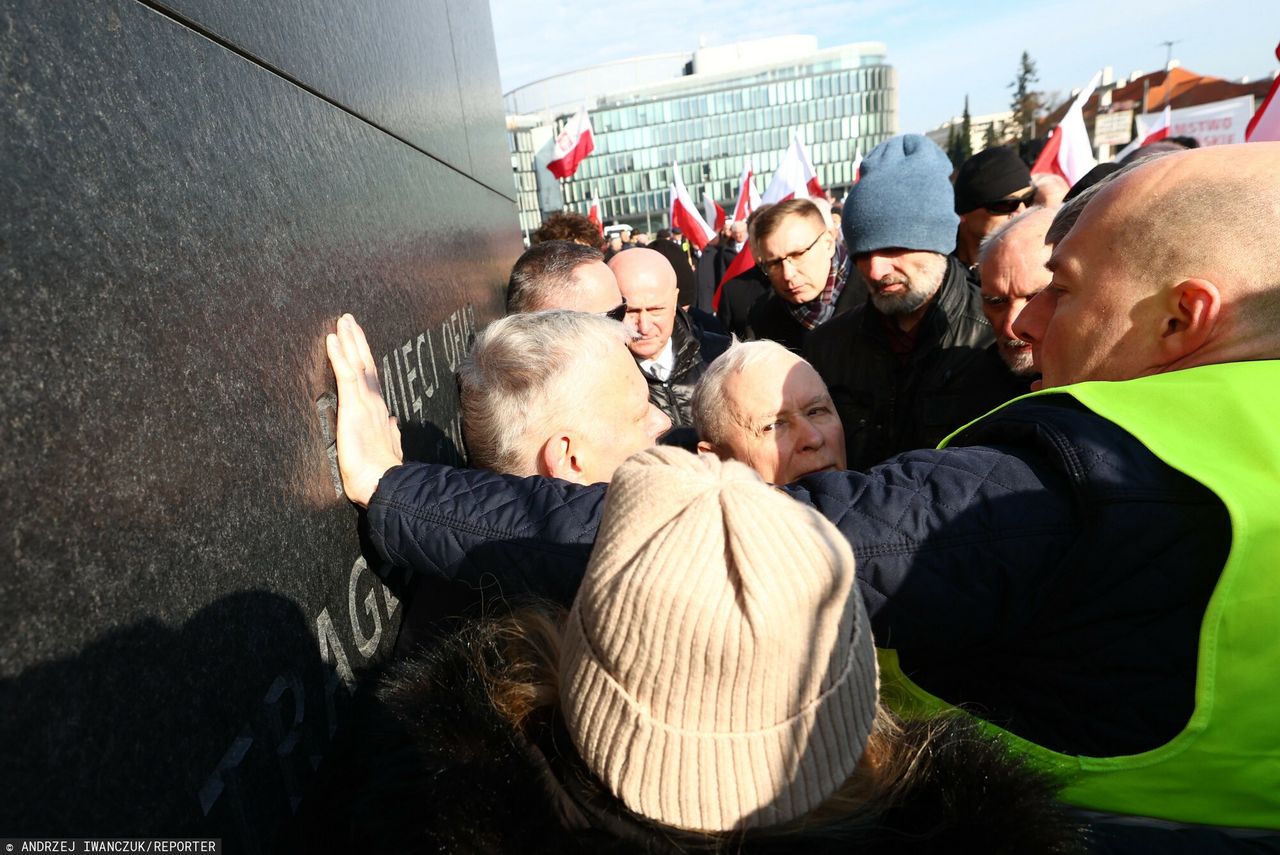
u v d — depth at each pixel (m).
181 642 0.65
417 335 1.71
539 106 71.38
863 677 0.68
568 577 1.13
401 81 1.89
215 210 0.83
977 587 0.91
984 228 3.58
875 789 0.72
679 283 5.77
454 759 0.75
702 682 0.60
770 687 0.60
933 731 0.75
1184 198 1.03
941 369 2.43
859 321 2.66
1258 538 0.81
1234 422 0.88
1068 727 0.92
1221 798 0.86
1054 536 0.91
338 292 1.21
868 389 2.63
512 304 2.59
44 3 0.60
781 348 1.69
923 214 2.36
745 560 0.59
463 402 1.54
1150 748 0.87
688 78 67.12
